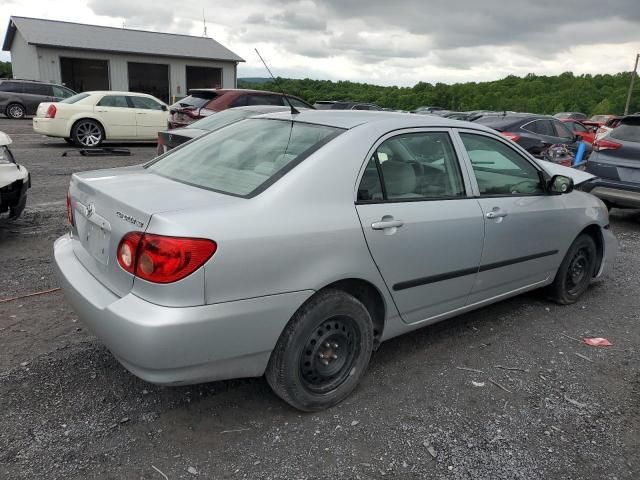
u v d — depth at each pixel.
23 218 6.82
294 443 2.73
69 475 2.43
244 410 2.98
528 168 4.15
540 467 2.64
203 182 3.00
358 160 2.99
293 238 2.62
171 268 2.34
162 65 31.25
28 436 2.67
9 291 4.45
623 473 2.62
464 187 3.58
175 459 2.58
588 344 4.00
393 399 3.16
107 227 2.67
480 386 3.35
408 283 3.22
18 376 3.18
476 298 3.81
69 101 14.52
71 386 3.11
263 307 2.57
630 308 4.78
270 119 3.61
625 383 3.47
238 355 2.57
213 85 33.31
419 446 2.75
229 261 2.43
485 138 3.85
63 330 3.79
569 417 3.06
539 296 4.88
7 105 22.97
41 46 27.48
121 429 2.77
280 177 2.77
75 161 11.96
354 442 2.76
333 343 2.97
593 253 4.83
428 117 3.58
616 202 7.77
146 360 2.37
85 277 2.83
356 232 2.87
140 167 3.67
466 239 3.48
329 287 2.88
